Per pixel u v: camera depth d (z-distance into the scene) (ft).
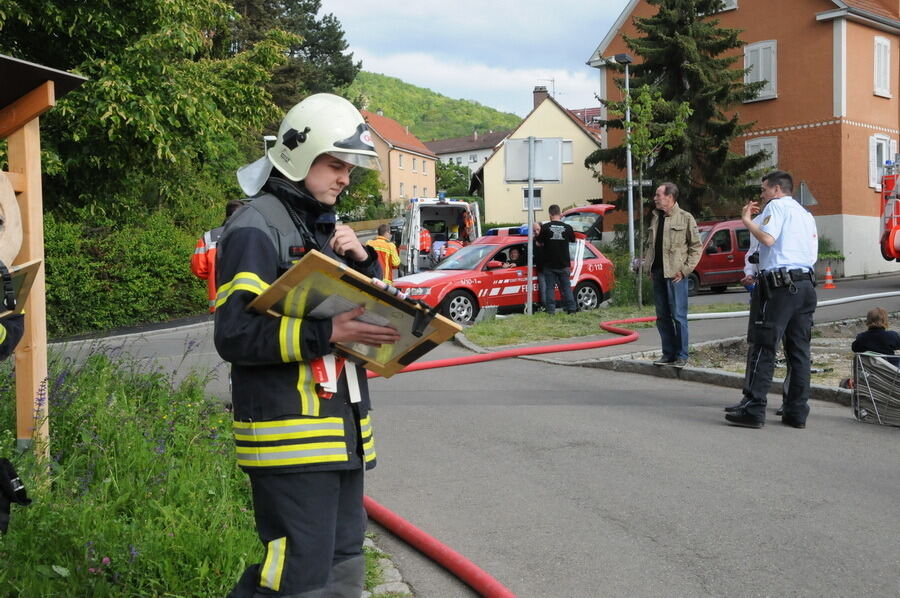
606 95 123.34
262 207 8.75
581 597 13.07
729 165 96.53
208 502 15.06
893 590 13.25
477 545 15.24
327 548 8.57
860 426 24.03
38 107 15.87
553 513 16.85
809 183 103.76
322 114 8.96
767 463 20.18
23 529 12.67
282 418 8.43
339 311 8.34
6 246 10.71
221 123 34.04
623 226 98.48
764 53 107.04
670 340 32.71
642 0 119.65
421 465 20.39
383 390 30.25
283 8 183.52
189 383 24.34
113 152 30.40
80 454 16.75
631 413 25.86
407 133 340.59
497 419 25.17
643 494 17.94
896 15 108.27
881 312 26.20
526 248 54.39
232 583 12.03
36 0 29.09
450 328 8.59
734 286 85.10
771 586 13.41
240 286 8.21
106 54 30.94
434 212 99.66
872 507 17.02
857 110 102.83
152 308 68.33
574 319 47.50
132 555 11.89
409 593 13.14
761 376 23.61
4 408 18.38
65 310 61.16
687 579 13.69
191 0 35.12
